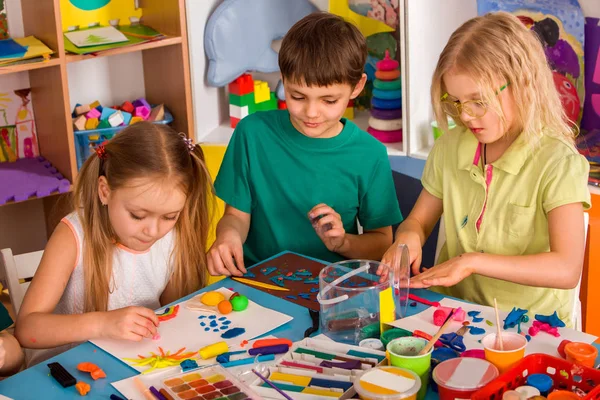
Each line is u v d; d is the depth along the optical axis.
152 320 1.25
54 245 1.43
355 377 1.03
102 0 2.58
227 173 1.78
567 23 2.16
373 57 2.63
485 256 1.32
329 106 1.54
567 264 1.34
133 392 1.07
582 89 2.19
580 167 1.38
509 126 1.39
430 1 2.32
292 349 1.15
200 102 2.70
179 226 1.53
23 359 1.29
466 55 1.34
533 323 1.19
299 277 1.45
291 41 1.51
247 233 1.78
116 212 1.35
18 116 2.55
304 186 1.73
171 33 2.56
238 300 1.30
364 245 1.68
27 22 2.43
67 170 2.46
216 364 1.11
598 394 0.94
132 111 2.63
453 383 0.97
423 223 1.60
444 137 1.58
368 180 1.73
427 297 1.33
